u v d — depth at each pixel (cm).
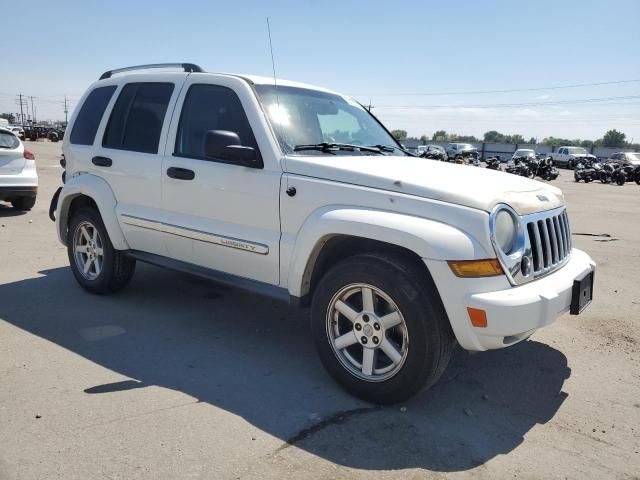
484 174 385
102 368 379
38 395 335
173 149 446
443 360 326
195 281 598
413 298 316
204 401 338
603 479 276
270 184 380
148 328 458
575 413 343
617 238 989
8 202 1122
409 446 297
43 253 701
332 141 434
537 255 341
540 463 287
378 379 335
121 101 504
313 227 354
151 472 264
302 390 358
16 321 460
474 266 305
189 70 463
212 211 417
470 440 306
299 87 459
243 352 418
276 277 388
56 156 2850
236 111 412
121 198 488
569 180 3134
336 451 289
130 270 526
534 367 409
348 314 348
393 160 412
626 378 395
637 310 548
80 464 268
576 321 513
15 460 269
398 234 318
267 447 290
